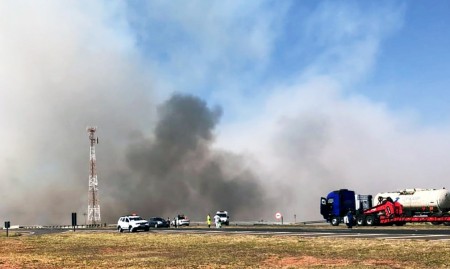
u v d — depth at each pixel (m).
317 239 38.94
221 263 25.52
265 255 28.73
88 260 29.52
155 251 34.62
